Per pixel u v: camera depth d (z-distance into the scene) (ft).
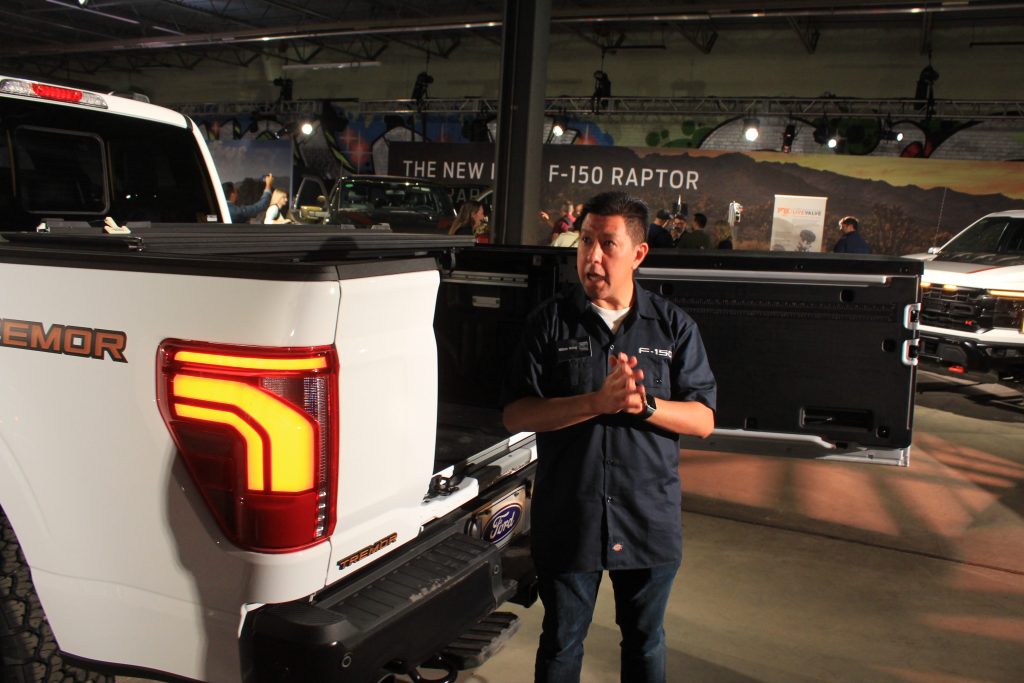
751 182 50.49
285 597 5.17
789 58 54.95
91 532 5.69
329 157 69.46
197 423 5.15
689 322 6.94
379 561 6.25
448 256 9.03
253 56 73.72
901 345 8.58
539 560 6.86
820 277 8.66
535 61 19.90
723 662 10.03
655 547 6.65
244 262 5.00
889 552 14.05
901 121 52.29
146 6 57.93
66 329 5.55
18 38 71.56
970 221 47.24
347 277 5.10
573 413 6.22
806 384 8.86
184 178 12.85
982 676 9.96
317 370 5.04
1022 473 19.52
